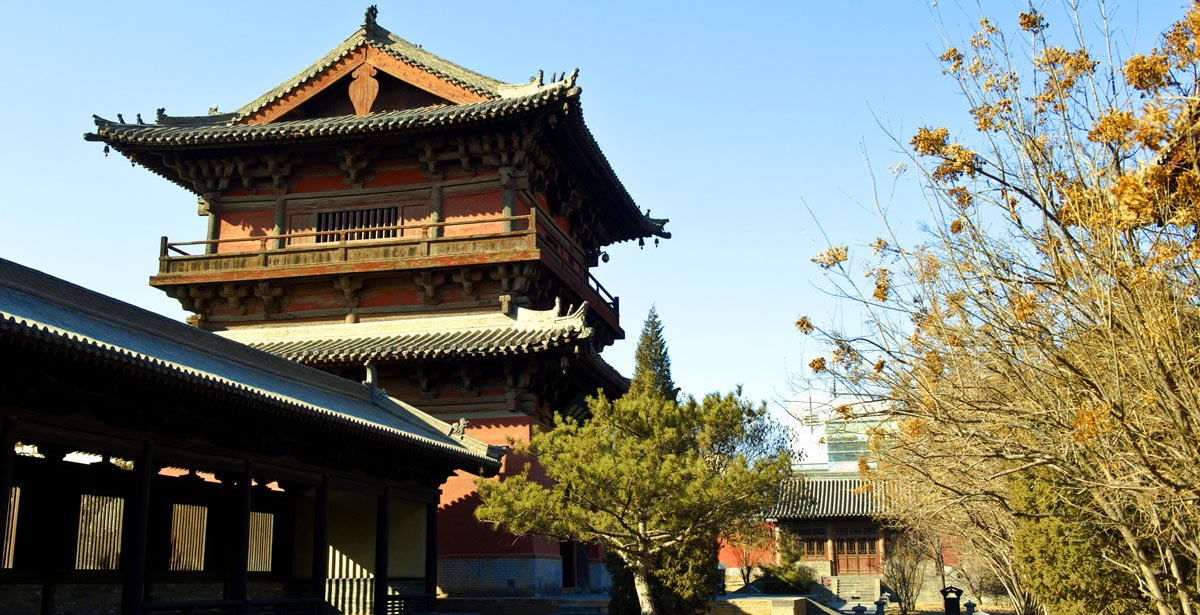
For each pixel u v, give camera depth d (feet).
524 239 145.69
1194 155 44.29
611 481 101.86
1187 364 46.19
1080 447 51.49
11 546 82.48
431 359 139.95
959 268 53.57
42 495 85.87
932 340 56.65
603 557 173.58
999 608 258.37
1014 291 52.19
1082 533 78.43
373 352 139.33
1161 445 48.62
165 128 155.22
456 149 153.38
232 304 157.07
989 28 52.29
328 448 104.53
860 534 282.36
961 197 53.21
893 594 275.18
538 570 139.44
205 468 89.15
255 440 94.32
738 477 101.91
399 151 156.35
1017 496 83.66
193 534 102.63
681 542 108.88
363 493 111.04
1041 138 50.08
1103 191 47.39
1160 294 46.70
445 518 141.08
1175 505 52.47
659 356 244.22
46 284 81.10
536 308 155.43
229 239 158.40
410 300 152.46
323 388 114.52
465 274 148.36
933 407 56.29
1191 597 73.46
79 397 76.95
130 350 76.43
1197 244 44.55
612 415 107.55
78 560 88.02
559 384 149.48
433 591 121.70
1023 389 54.65
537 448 109.60
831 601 269.03
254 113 160.35
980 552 143.64
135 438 81.71
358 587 116.16
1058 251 50.21
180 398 82.74
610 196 178.81
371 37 160.25
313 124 149.89
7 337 65.05
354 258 149.79
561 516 104.83
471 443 125.80
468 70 156.25
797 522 286.05
